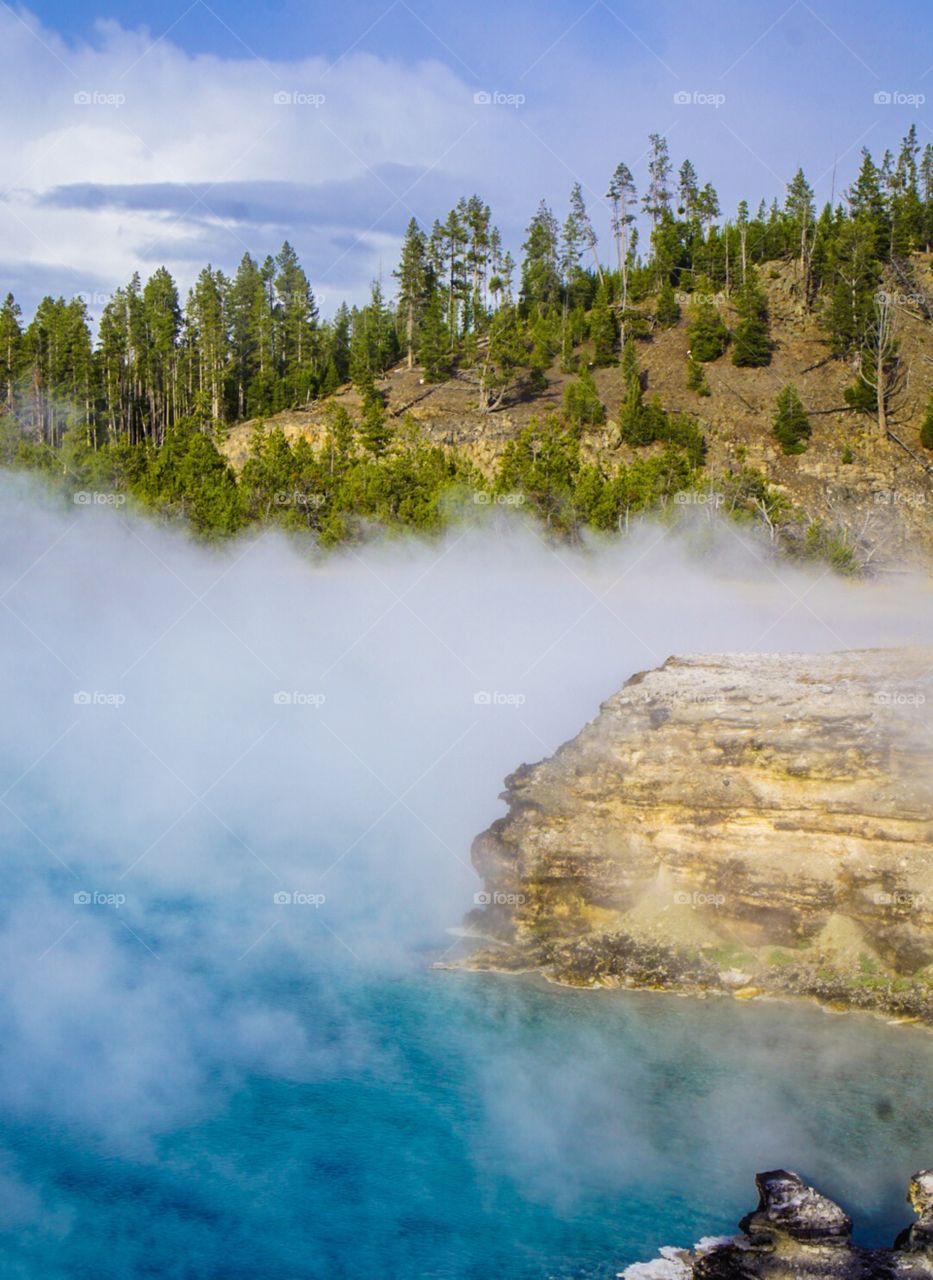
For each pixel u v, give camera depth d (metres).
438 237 173.12
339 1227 23.36
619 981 32.38
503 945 34.91
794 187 183.38
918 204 185.75
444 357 160.12
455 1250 22.56
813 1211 22.08
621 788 33.69
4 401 144.62
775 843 31.80
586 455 129.75
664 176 180.00
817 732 31.83
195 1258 22.66
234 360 163.00
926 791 30.28
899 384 147.62
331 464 116.62
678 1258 22.00
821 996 30.42
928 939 29.81
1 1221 23.64
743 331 154.25
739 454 130.12
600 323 157.00
